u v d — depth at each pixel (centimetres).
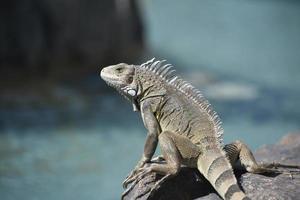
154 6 7262
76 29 4253
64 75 4034
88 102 3628
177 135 1254
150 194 1227
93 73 4225
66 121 3266
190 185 1270
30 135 3008
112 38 4553
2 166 2583
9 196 2269
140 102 1339
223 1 8069
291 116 3662
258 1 8394
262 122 3506
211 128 1278
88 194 2308
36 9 3997
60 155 2728
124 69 1348
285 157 1484
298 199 1190
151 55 5041
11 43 3884
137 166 1294
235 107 3797
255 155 1522
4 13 3850
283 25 7038
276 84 4519
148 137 1291
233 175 1173
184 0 7731
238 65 5072
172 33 6069
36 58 3981
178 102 1311
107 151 2823
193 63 4950
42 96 3619
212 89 4197
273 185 1237
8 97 3531
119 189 2391
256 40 6197
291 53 5734
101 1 4438
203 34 6184
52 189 2359
